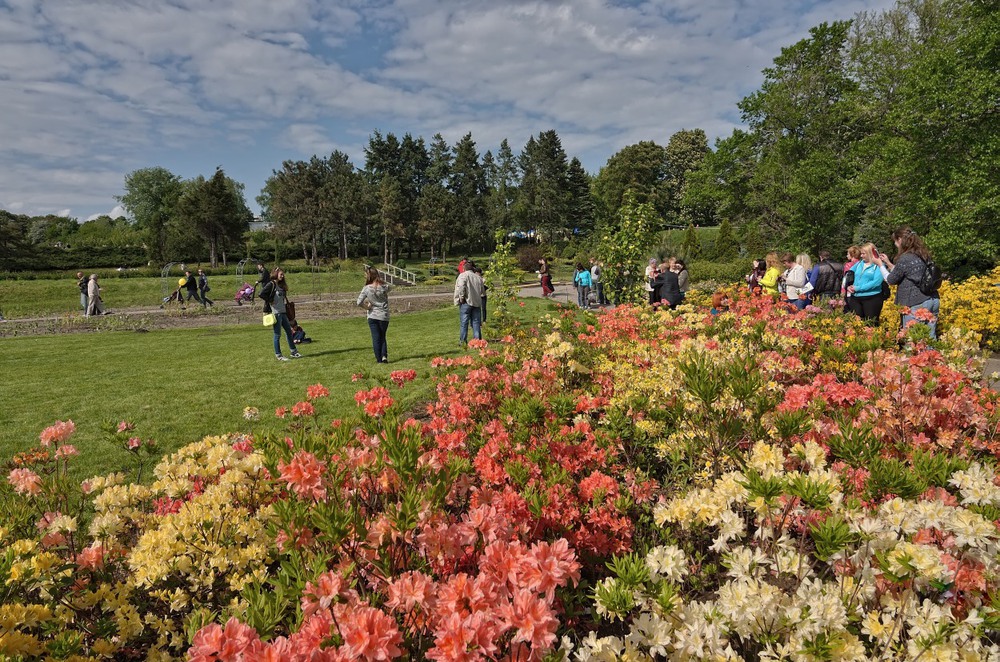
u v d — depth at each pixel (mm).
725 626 1556
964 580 1604
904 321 6109
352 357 9484
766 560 1763
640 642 1555
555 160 75188
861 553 1659
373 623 1326
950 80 15094
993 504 1780
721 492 2023
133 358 10406
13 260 45625
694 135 79500
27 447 5109
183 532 2021
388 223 64125
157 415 6062
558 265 52344
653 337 5133
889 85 22672
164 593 1959
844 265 8461
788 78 28031
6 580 1657
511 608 1399
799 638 1433
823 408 2816
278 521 2061
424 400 5891
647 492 2623
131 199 86188
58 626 1760
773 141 29312
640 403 3094
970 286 9047
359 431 2625
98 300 20953
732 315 4789
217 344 12312
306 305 23734
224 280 36312
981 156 14391
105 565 2176
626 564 1641
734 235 39906
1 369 9406
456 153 82625
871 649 1525
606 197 74688
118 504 2352
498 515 1917
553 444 2734
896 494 1771
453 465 1995
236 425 5594
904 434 2750
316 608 1496
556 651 1453
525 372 3984
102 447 4930
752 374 2494
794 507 1965
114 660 1970
